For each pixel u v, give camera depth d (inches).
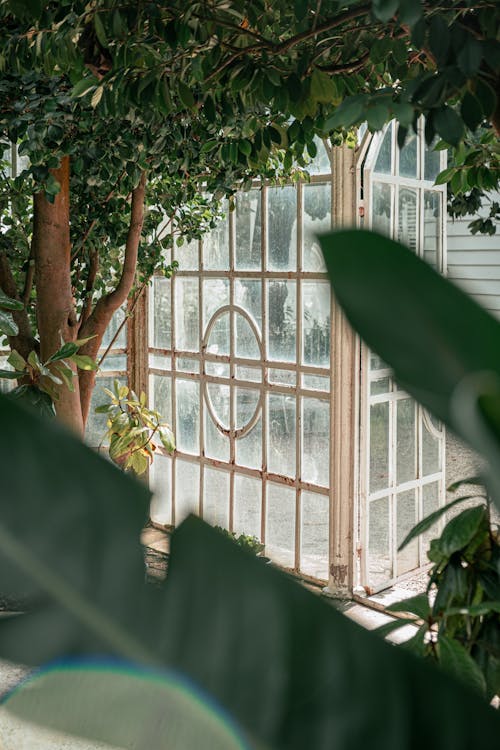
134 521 9.8
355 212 167.3
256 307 190.2
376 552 172.7
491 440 7.6
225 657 10.2
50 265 148.1
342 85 88.9
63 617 9.4
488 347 9.2
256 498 193.2
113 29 78.3
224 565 10.4
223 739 9.9
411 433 178.7
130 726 9.6
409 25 51.3
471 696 10.7
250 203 189.9
